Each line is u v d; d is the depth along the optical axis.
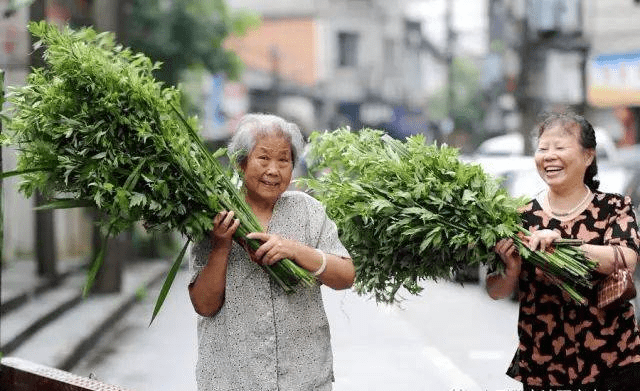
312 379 4.62
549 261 4.80
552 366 4.95
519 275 5.02
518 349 5.09
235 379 4.59
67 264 21.50
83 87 4.65
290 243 4.56
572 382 4.91
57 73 4.67
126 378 10.76
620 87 32.00
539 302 4.97
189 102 27.05
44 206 4.59
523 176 16.00
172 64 25.80
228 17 26.58
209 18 26.25
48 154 4.62
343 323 14.03
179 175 4.58
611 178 14.09
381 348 12.05
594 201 4.98
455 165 5.15
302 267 4.58
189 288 4.70
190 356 12.11
